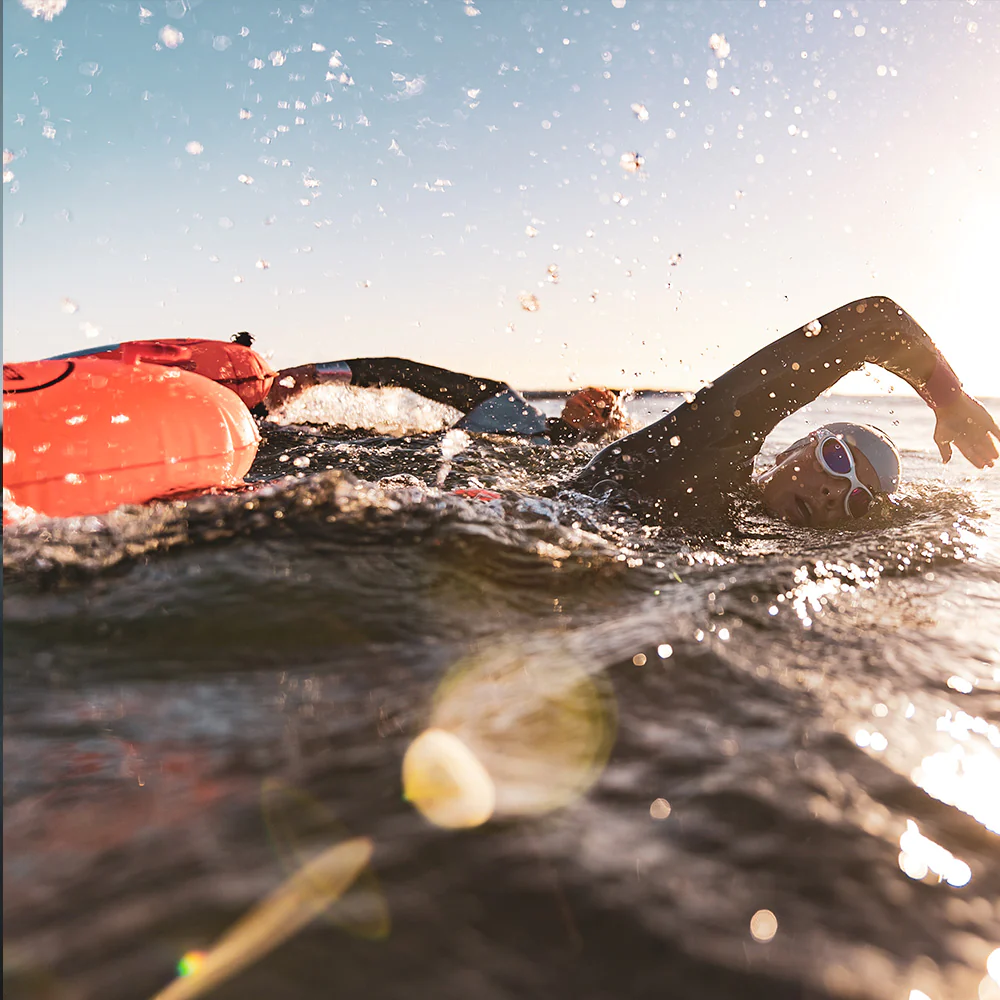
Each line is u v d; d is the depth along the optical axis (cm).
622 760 72
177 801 64
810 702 86
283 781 67
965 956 49
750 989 46
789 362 199
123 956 46
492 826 60
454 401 382
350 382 370
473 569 128
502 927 50
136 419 169
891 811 65
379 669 95
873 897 54
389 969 46
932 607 127
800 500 199
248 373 337
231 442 183
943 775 72
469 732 77
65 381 170
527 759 71
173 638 101
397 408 382
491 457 298
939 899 55
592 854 57
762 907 53
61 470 160
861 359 204
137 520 137
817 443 202
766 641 105
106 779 68
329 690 89
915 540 173
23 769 69
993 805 67
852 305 207
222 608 109
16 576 115
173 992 44
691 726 79
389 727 78
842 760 73
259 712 82
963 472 324
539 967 47
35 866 55
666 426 202
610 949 48
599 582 132
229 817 61
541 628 111
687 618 112
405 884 53
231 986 44
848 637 109
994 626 118
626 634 105
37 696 86
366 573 122
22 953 46
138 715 81
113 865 55
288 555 126
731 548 167
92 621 104
